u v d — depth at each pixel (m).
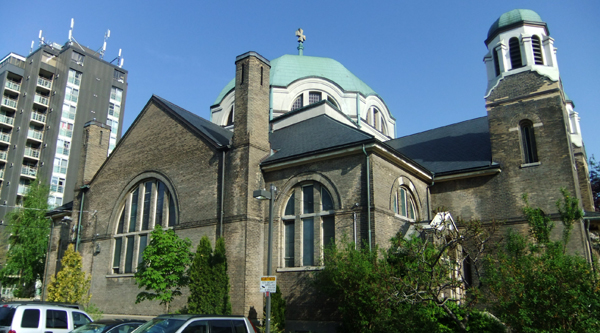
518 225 21.59
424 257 14.67
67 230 33.66
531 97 22.86
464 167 23.44
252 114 22.25
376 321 15.01
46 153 61.88
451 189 23.77
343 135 21.58
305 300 19.38
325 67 37.53
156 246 19.28
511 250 13.50
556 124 21.95
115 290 25.19
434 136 29.03
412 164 21.72
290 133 26.09
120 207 26.88
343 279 16.03
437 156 25.88
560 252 12.01
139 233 25.20
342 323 17.53
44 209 42.06
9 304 14.20
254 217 20.95
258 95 22.89
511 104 23.33
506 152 22.88
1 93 62.66
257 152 21.98
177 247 19.66
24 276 39.88
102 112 68.44
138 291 24.00
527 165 22.16
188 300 19.91
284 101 35.06
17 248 39.94
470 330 14.93
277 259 20.86
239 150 21.81
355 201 19.23
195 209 22.84
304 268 19.78
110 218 26.95
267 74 23.86
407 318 14.26
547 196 21.33
